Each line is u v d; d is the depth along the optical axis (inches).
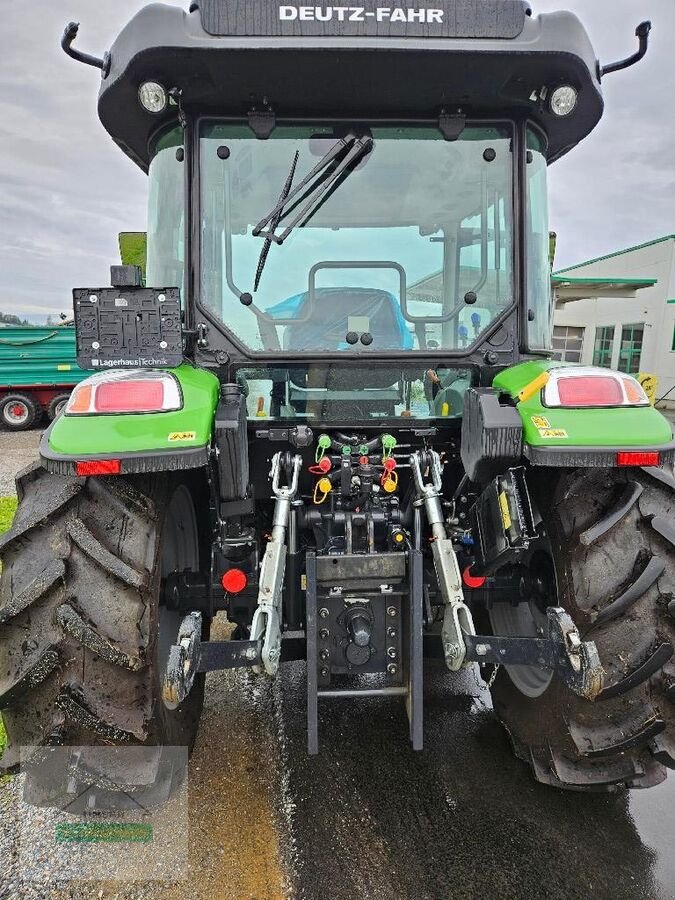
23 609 70.9
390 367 96.2
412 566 78.7
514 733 96.7
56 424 75.5
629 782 82.9
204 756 99.5
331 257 95.6
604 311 942.4
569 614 78.5
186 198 92.3
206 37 80.7
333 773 96.0
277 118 91.9
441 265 97.5
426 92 89.0
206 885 75.4
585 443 75.0
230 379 95.3
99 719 71.2
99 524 75.8
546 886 75.9
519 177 96.1
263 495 98.6
